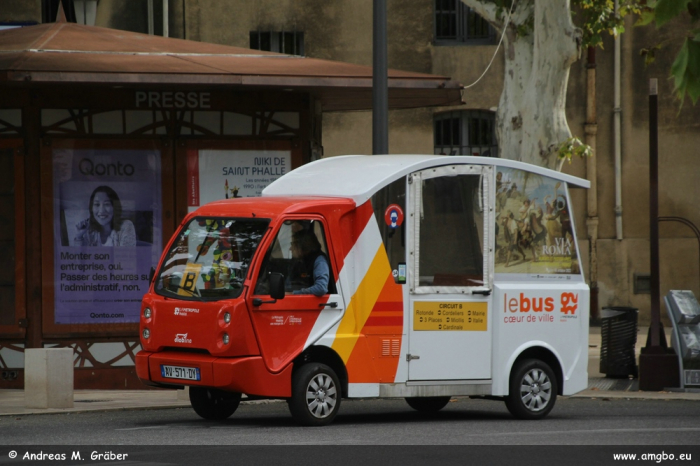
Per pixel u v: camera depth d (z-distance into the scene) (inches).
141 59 744.3
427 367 576.1
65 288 747.4
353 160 605.6
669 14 295.6
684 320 776.3
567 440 497.0
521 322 606.2
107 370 755.4
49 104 744.3
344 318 553.3
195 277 549.6
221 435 503.5
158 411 642.8
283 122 786.2
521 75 903.7
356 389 555.5
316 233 551.5
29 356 644.1
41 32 807.1
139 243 759.7
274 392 529.0
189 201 767.7
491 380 595.8
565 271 626.5
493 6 918.4
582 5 959.6
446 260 584.1
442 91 796.6
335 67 776.9
